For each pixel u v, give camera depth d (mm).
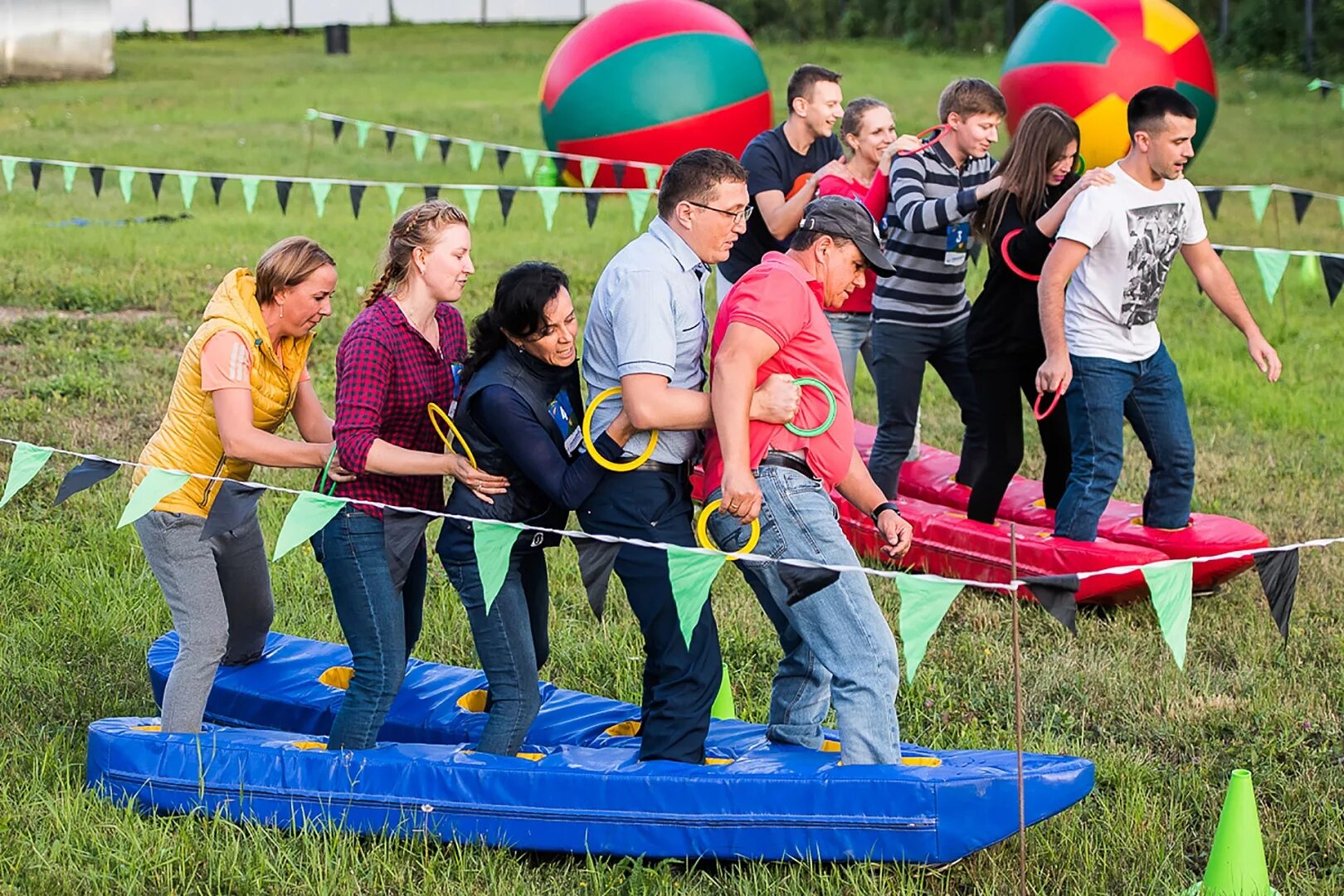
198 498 9258
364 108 49594
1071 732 10969
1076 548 13062
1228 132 46031
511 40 88375
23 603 12562
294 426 18078
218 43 87062
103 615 12219
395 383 8938
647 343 8422
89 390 18547
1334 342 23672
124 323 22062
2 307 22703
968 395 14844
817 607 8664
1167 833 9336
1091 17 33938
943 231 13422
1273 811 9680
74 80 62188
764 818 8422
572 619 12734
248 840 8758
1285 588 7945
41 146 38500
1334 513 15805
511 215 33500
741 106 34344
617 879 8492
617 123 34031
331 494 9094
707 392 9016
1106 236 12258
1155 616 13188
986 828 8250
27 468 9289
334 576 9109
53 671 11203
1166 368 13180
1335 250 29484
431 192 25328
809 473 8805
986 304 13258
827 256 8852
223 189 34781
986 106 13578
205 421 9180
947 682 11734
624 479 8812
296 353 9508
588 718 10031
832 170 13688
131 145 39375
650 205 34844
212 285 24828
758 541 8773
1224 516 14969
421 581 9922
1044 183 12695
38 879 8398
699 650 9008
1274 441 18578
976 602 13477
